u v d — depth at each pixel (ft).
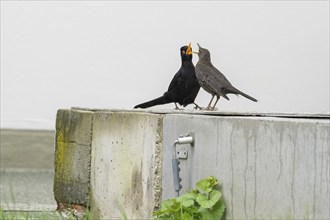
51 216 31.96
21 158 57.47
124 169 30.04
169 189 27.09
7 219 28.86
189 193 24.99
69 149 34.47
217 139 24.80
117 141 30.66
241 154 23.79
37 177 53.78
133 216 29.27
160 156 27.55
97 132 32.37
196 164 25.73
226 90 31.09
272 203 22.65
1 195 43.70
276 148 22.53
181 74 34.99
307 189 21.53
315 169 21.30
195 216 24.73
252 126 23.41
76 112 33.94
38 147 57.57
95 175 32.58
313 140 21.38
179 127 26.63
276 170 22.52
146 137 28.40
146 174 28.32
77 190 33.83
